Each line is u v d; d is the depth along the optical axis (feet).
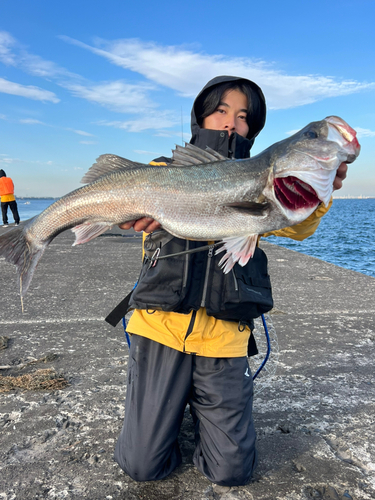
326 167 6.53
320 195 6.55
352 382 9.64
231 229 7.12
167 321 6.92
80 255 27.40
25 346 11.48
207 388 6.59
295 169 6.58
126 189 7.45
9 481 6.19
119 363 10.45
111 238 37.04
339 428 7.77
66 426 7.63
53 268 22.74
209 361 6.73
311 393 9.11
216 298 6.74
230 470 6.02
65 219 7.74
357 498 5.91
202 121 8.66
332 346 11.84
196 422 7.47
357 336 12.69
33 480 6.22
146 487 6.15
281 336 12.61
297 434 7.57
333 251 55.57
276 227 6.99
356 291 18.38
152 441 6.18
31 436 7.31
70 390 9.00
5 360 10.54
